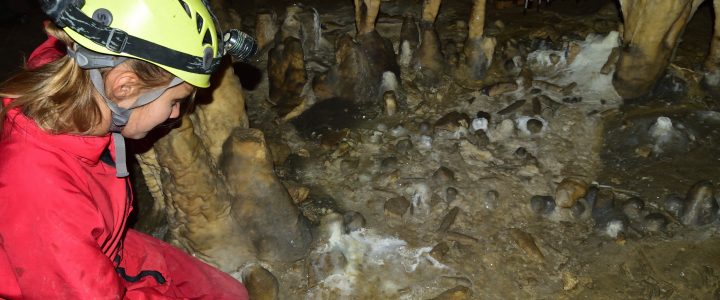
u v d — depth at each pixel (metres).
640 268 2.43
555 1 4.54
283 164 3.05
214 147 2.32
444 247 2.50
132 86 1.21
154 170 2.43
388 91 3.34
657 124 3.02
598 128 3.15
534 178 2.86
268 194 2.31
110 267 1.29
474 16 3.47
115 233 1.44
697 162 2.93
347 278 2.39
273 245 2.40
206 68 1.32
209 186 2.21
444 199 2.73
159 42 1.20
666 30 3.06
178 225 2.37
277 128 3.31
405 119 3.27
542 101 3.32
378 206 2.74
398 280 2.39
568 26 4.12
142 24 1.17
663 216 2.61
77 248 1.21
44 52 1.40
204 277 1.88
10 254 1.20
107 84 1.20
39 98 1.15
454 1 4.66
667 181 2.82
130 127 1.29
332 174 2.96
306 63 3.78
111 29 1.14
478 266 2.45
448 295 2.30
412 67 3.61
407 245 2.54
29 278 1.22
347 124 3.28
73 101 1.17
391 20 4.12
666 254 2.48
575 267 2.44
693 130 3.08
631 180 2.85
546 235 2.59
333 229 2.51
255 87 3.67
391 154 3.04
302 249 2.44
